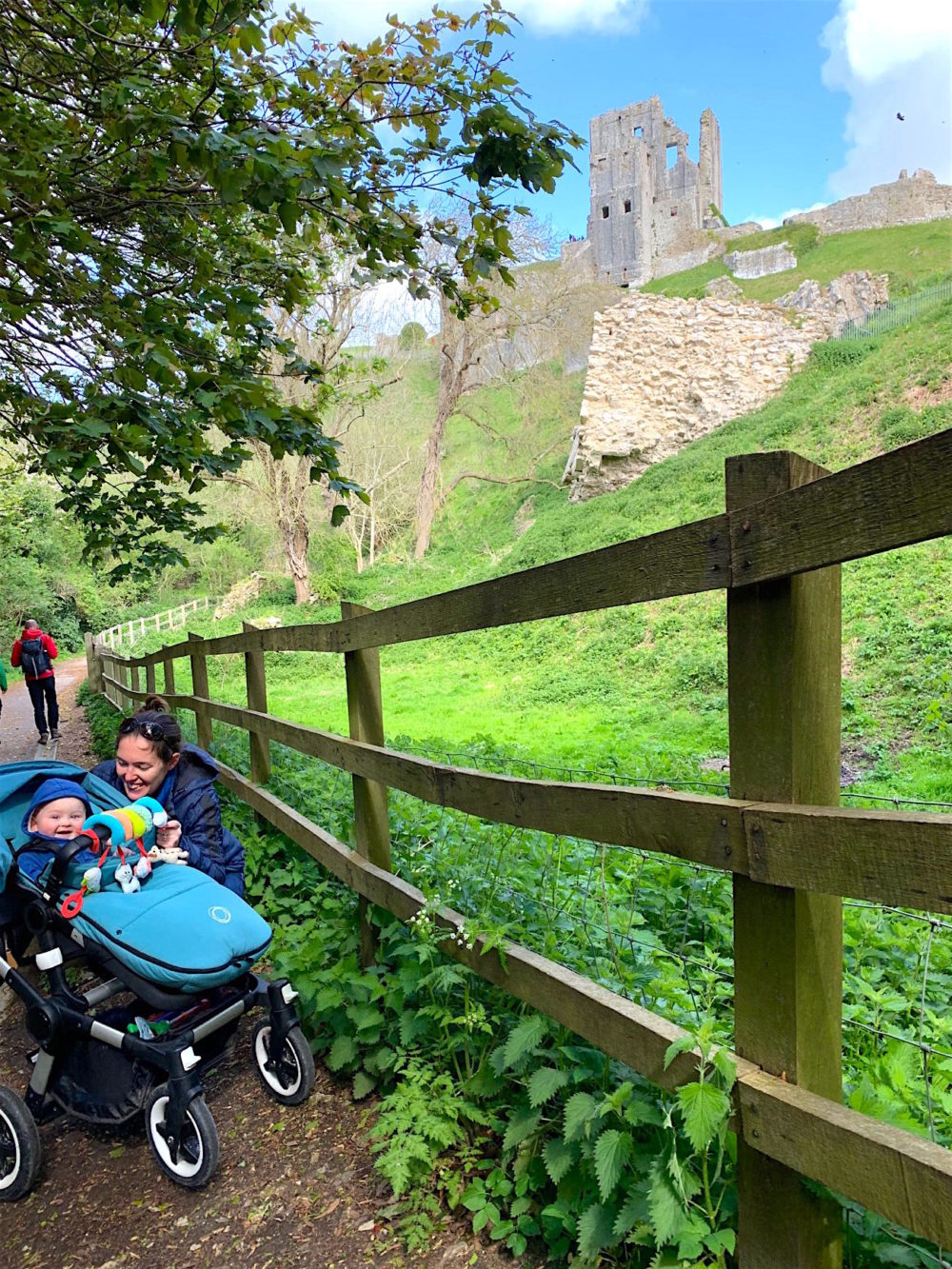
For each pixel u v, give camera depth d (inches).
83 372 179.2
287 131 127.7
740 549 60.9
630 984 94.2
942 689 396.2
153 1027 102.0
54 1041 105.1
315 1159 103.2
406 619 112.0
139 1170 106.0
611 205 2496.3
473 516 1512.1
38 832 106.7
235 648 220.5
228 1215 95.7
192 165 122.5
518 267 1322.6
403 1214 91.9
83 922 102.6
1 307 145.9
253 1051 120.1
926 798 260.4
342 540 1457.9
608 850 144.5
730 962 110.2
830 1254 63.6
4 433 193.9
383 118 144.9
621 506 951.0
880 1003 95.8
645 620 679.1
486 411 1472.7
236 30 123.0
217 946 101.7
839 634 65.4
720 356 1079.0
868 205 1983.3
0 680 392.8
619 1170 71.3
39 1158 102.2
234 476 1145.4
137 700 418.6
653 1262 66.9
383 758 118.6
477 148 133.6
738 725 64.1
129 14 140.5
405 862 140.1
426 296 165.3
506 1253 84.6
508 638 762.8
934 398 748.0
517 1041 87.6
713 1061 64.0
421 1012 106.7
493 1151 96.7
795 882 56.5
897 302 1207.6
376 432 1407.5
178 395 143.3
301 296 197.0
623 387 1107.3
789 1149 58.1
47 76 149.9
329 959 136.7
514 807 88.9
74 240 133.3
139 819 108.7
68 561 1612.9
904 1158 49.8
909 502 47.4
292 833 163.9
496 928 94.6
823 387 973.2
